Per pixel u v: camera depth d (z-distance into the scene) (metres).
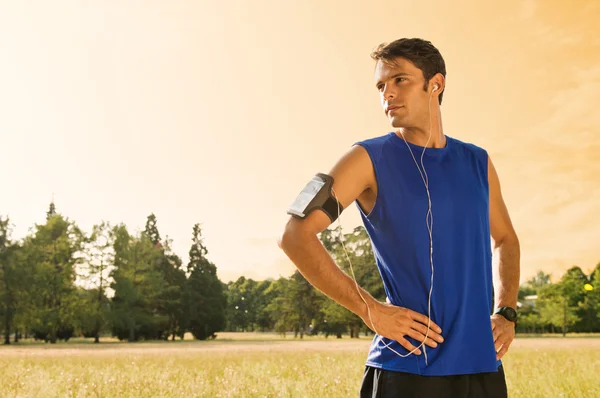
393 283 2.03
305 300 67.88
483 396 1.96
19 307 46.88
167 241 64.06
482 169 2.18
